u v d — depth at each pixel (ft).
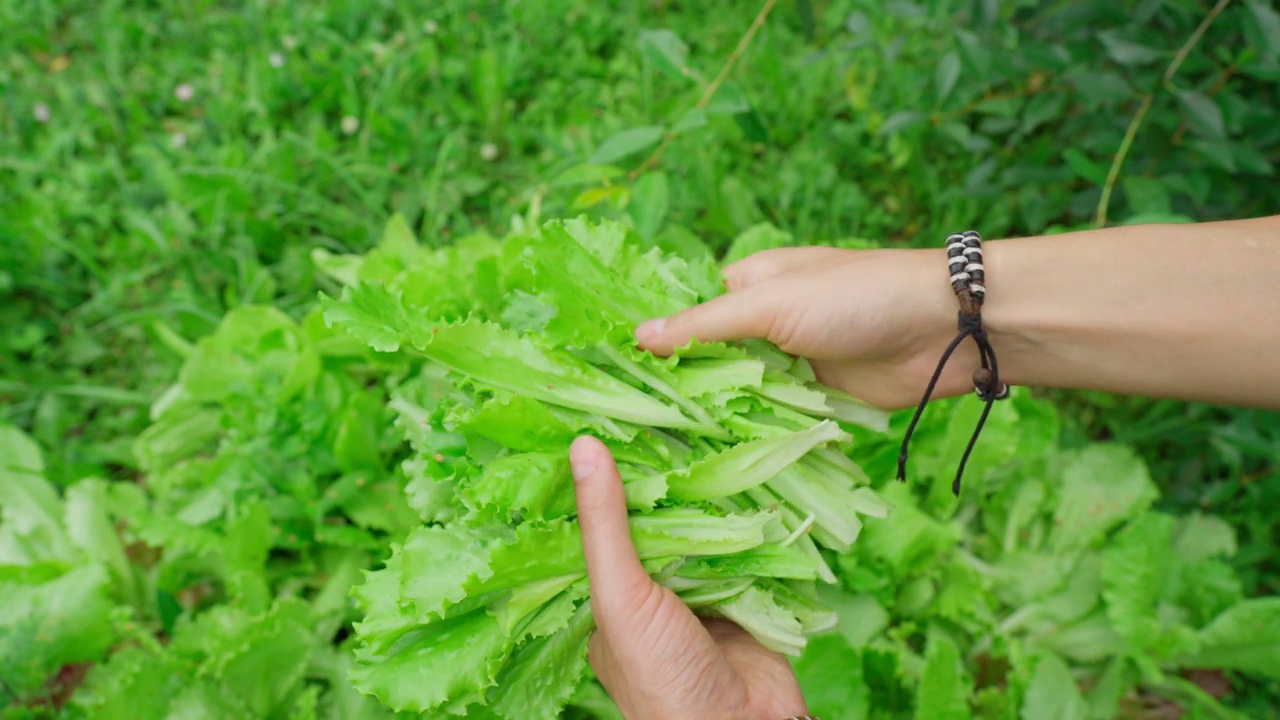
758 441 1.30
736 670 1.28
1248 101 2.10
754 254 1.57
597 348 1.39
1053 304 1.32
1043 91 2.23
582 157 2.73
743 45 1.92
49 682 1.84
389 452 2.04
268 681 1.78
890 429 1.75
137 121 3.12
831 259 1.52
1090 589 2.03
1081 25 2.07
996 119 2.42
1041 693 1.86
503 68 3.07
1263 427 2.07
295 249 2.74
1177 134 2.12
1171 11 2.01
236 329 2.11
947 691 1.80
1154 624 1.88
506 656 1.24
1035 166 2.33
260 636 1.73
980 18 2.09
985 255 1.34
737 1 3.33
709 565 1.31
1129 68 2.14
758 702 1.26
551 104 3.10
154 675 1.73
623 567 1.21
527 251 1.34
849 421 1.50
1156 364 1.32
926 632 2.01
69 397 2.48
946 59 2.15
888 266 1.37
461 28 3.30
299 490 1.90
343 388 2.06
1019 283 1.33
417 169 2.91
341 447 1.90
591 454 1.24
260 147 2.96
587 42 3.31
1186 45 1.90
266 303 2.58
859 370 1.52
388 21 3.42
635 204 1.90
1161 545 1.94
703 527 1.27
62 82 3.29
